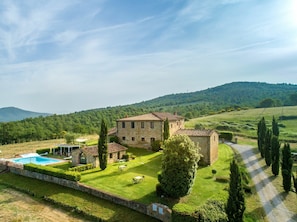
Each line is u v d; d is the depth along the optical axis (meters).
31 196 34.81
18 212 29.56
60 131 117.69
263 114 118.75
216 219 22.06
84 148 46.66
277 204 30.16
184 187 27.91
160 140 55.53
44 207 31.11
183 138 29.28
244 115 120.38
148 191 31.44
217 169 42.41
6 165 46.06
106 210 28.55
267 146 47.69
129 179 36.31
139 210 27.52
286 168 34.50
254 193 33.56
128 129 59.69
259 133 57.47
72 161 47.25
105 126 41.97
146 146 57.50
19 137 112.06
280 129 88.56
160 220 25.52
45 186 36.91
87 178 37.09
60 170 37.84
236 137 78.75
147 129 57.47
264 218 26.69
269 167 46.62
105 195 30.73
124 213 27.58
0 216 28.44
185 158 28.03
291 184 35.03
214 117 121.88
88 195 32.25
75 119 145.00
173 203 28.06
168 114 67.94
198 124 102.12
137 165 44.19
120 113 161.00
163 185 28.70
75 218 28.09
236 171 21.84
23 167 42.78
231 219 21.45
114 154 48.00
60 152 61.59
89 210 29.05
